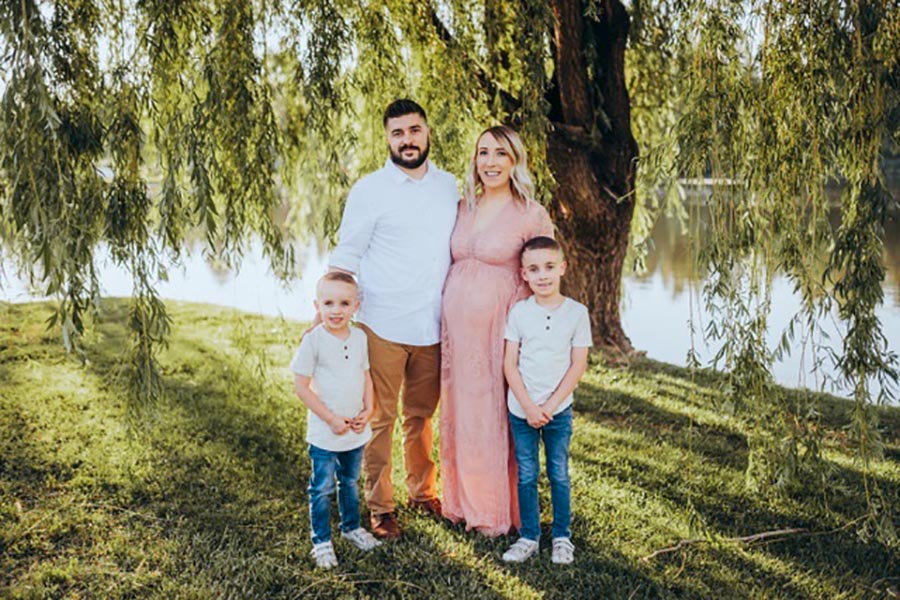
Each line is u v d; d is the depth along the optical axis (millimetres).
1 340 6582
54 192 3068
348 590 2744
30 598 2680
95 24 3494
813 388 5785
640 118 6898
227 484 3719
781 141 3057
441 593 2707
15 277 3342
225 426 4602
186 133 3475
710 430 4738
